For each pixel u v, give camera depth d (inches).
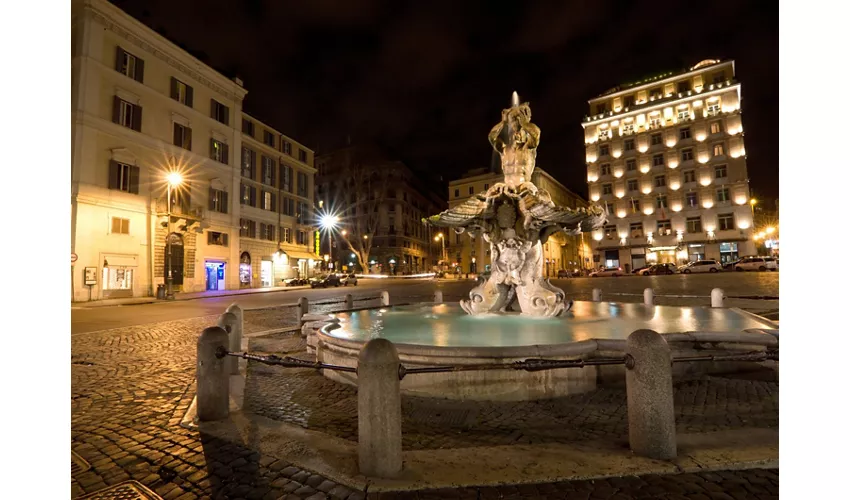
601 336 241.1
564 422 154.9
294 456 128.0
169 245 931.3
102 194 896.9
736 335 211.2
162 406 182.2
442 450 129.6
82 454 133.6
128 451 135.5
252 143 1438.2
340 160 2546.8
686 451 124.0
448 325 296.5
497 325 291.3
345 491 108.9
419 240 2667.3
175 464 125.9
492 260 351.3
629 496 103.4
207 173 1185.4
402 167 2484.0
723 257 1913.1
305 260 1726.1
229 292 1160.8
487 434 145.7
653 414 121.2
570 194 2746.1
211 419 158.1
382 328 290.2
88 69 879.1
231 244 1268.5
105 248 901.8
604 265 2190.0
